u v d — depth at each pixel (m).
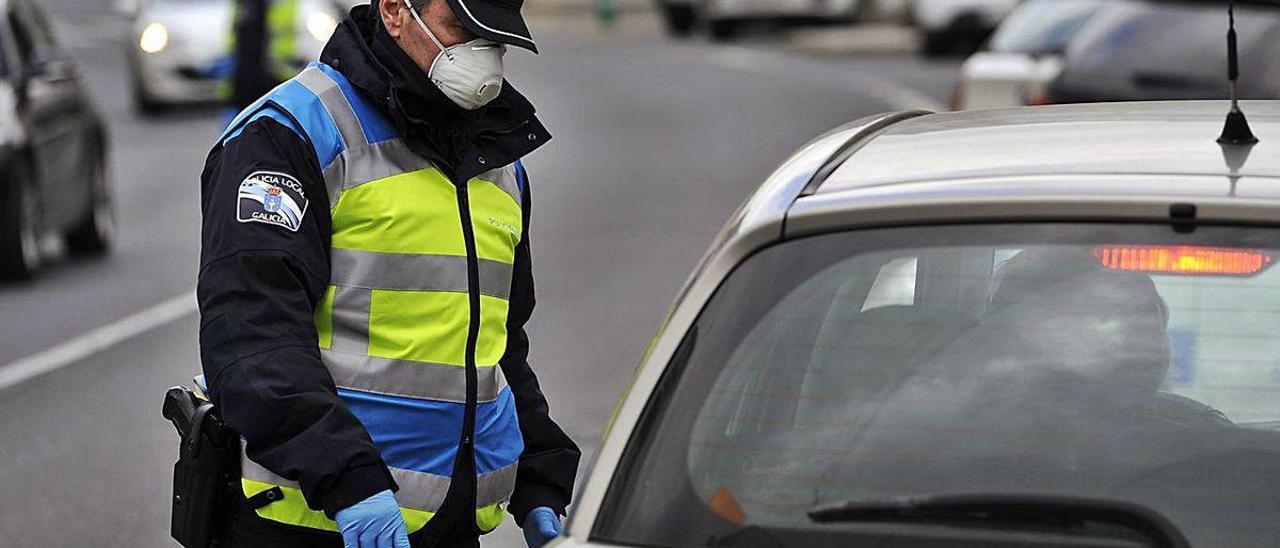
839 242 8.47
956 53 97.56
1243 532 7.75
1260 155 8.70
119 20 139.75
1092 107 10.48
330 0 54.09
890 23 108.88
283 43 39.34
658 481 8.21
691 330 8.51
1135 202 8.23
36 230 37.00
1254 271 8.05
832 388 8.21
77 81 40.34
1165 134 9.27
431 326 10.69
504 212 11.20
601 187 48.69
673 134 62.03
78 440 24.00
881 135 9.83
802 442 8.14
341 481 10.02
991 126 9.82
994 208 8.36
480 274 10.88
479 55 10.61
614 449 8.37
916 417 8.10
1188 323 8.09
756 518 8.04
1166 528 7.78
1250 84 29.06
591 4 161.12
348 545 10.02
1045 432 8.00
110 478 22.14
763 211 8.67
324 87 10.66
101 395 26.62
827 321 8.33
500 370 11.32
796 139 59.66
